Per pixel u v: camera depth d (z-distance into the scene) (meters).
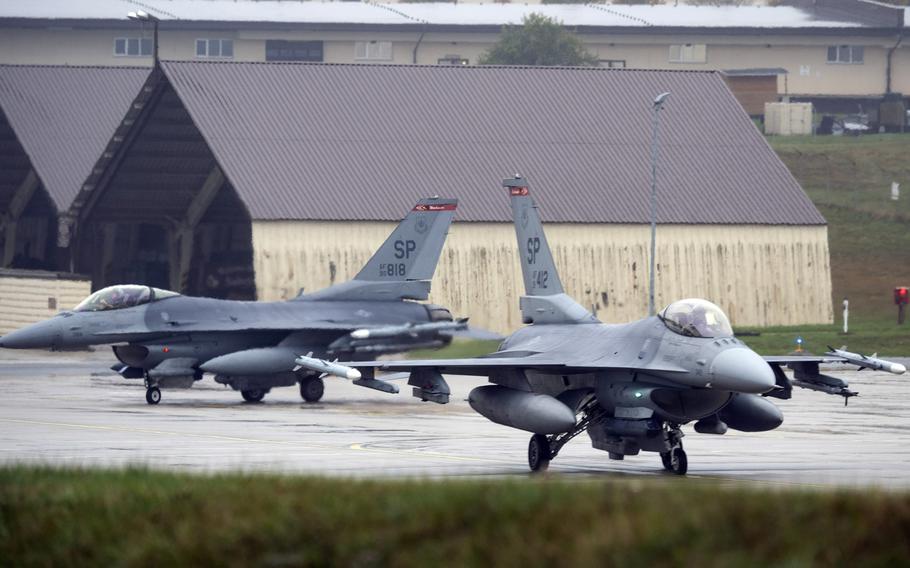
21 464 62.16
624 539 41.03
